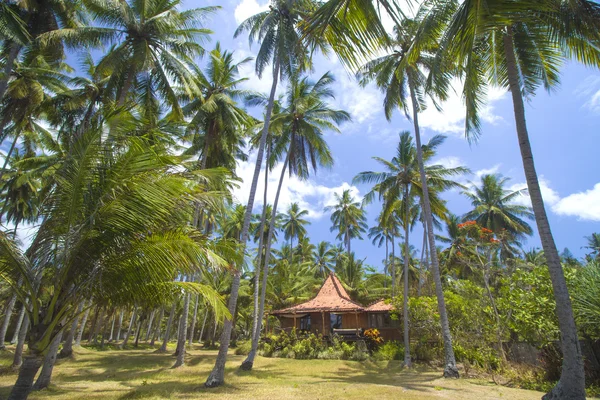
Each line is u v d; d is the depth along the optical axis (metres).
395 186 21.17
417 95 18.62
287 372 16.25
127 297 6.17
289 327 28.56
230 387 11.80
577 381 7.40
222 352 12.34
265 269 18.58
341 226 45.22
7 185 25.02
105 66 13.00
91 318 35.28
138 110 6.79
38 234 5.65
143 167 5.66
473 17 5.16
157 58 14.10
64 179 5.59
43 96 16.09
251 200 13.67
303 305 25.98
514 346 16.23
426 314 20.00
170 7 14.15
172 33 13.80
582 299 10.16
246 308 39.53
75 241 5.45
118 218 5.55
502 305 15.24
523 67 10.12
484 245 19.64
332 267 47.69
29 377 5.27
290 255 44.16
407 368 17.52
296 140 20.84
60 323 5.71
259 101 20.72
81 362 19.64
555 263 8.02
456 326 17.66
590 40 7.60
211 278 6.71
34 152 23.47
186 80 14.59
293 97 19.94
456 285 19.58
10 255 5.45
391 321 25.64
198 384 12.55
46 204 5.77
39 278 5.60
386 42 4.35
